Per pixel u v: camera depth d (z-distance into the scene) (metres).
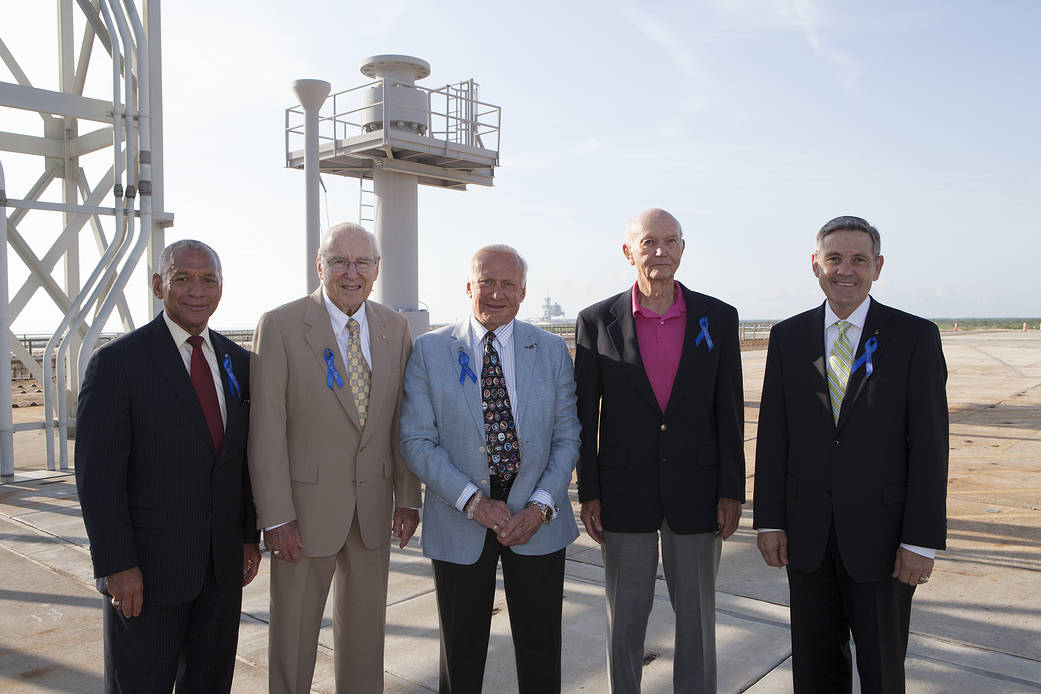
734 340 2.93
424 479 2.77
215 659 2.51
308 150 6.64
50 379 7.66
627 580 2.90
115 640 2.36
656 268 2.81
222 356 2.60
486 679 3.24
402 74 9.22
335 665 2.97
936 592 4.09
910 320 2.48
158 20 8.00
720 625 3.71
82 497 2.24
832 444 2.50
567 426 2.92
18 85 7.15
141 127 7.68
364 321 2.94
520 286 2.87
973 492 6.53
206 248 2.46
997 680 3.06
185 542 2.36
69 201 9.13
